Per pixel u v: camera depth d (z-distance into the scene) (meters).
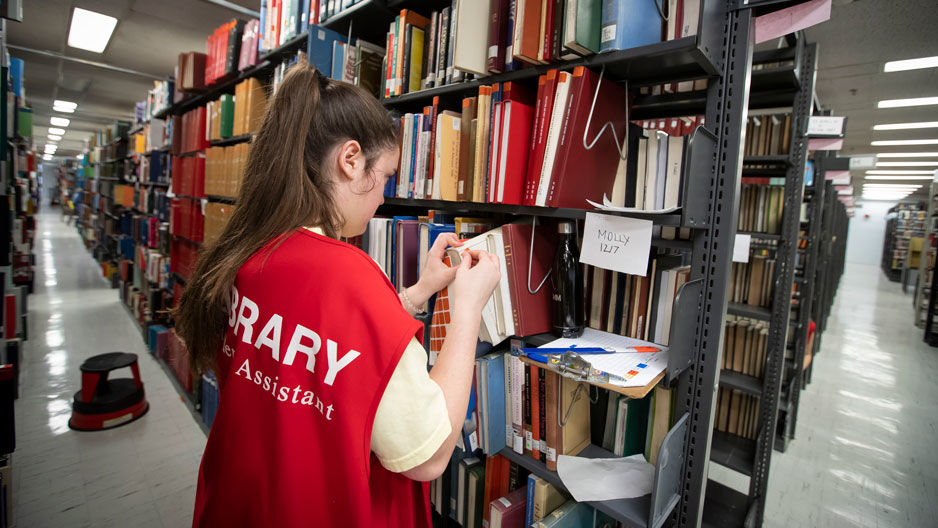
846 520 2.18
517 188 1.17
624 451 1.28
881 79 4.63
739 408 2.40
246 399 0.59
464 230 1.37
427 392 0.54
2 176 1.88
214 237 0.69
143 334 4.17
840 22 3.46
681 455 1.06
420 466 0.55
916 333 6.26
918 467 2.68
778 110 2.34
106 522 1.89
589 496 1.10
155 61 5.32
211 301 0.63
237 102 2.48
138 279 4.91
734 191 0.96
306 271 0.56
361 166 0.65
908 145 7.74
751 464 2.11
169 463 2.32
